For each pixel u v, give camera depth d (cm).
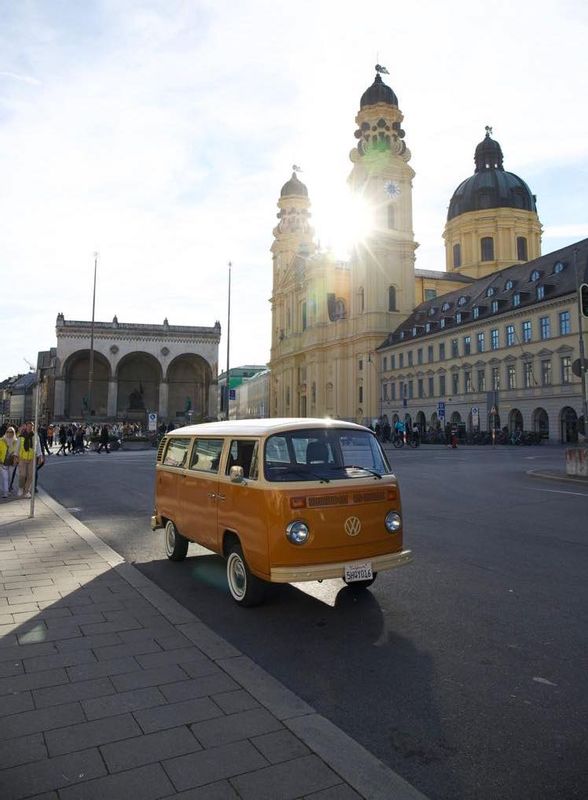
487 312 5541
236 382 14550
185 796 299
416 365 6488
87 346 8838
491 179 7850
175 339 9144
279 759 331
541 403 4834
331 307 8112
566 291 4609
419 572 766
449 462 2817
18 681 432
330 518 593
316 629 569
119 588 678
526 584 705
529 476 2072
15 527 1080
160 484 893
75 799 297
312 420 673
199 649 495
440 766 336
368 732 374
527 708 404
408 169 7438
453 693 428
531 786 317
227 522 659
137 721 373
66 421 8519
